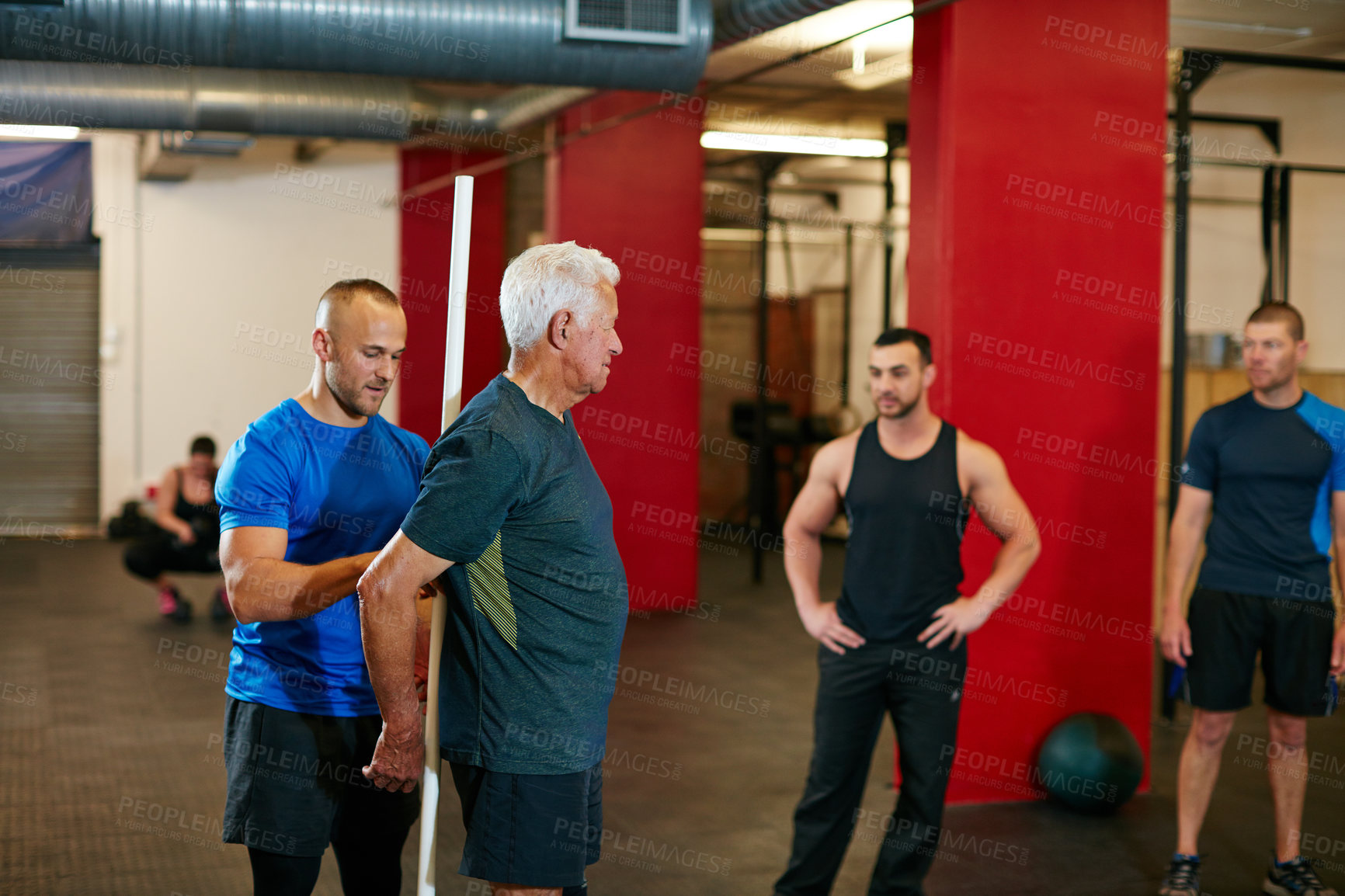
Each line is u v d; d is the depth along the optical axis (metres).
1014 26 3.65
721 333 10.83
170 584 6.53
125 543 9.50
